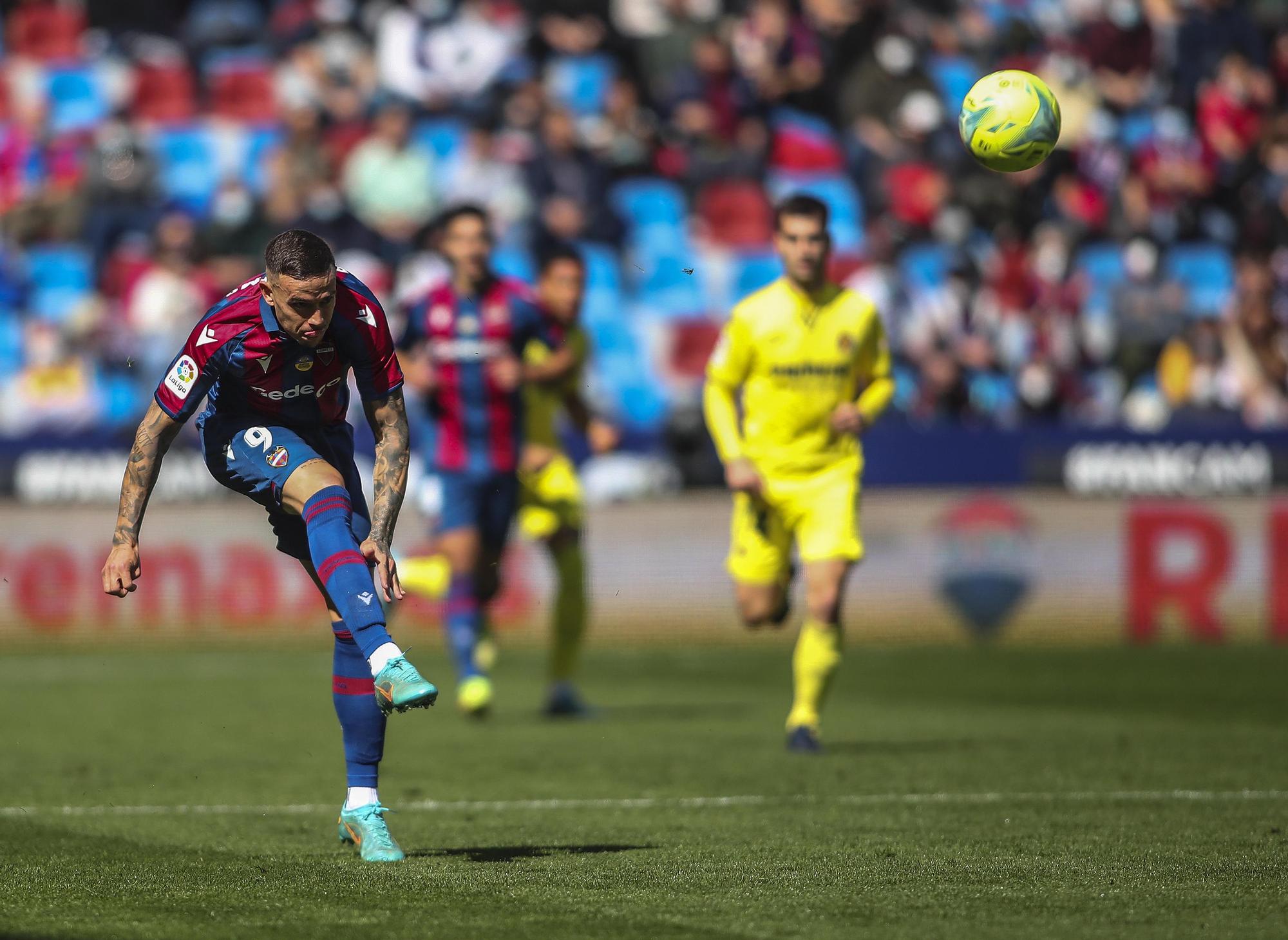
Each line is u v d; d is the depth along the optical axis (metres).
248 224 55.81
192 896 14.91
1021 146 18.36
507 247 57.28
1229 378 54.19
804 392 27.33
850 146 62.72
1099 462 46.94
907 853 17.25
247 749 26.98
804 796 21.92
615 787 22.94
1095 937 13.17
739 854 17.20
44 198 57.88
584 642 44.97
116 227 57.66
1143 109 65.62
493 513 32.34
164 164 61.69
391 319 52.25
